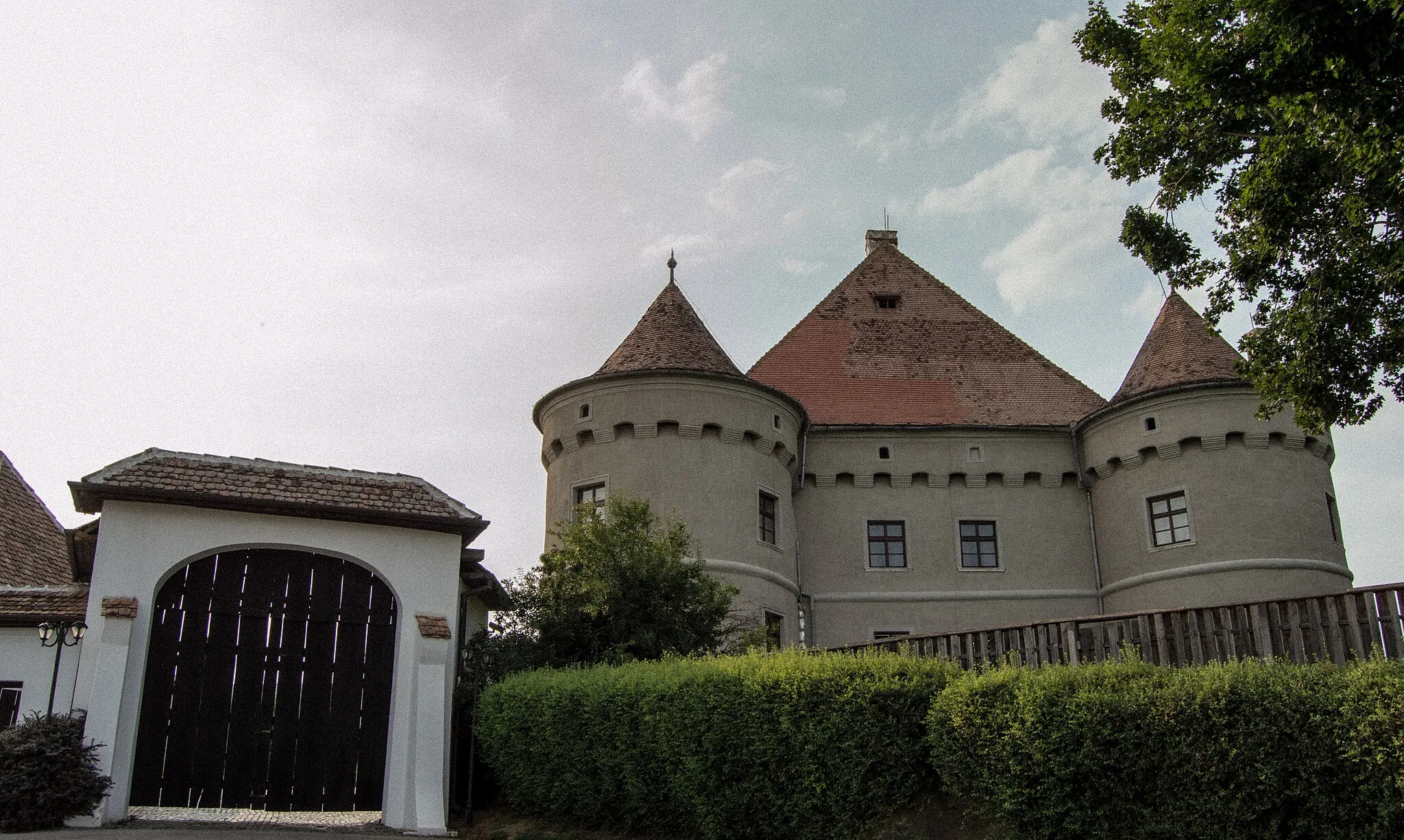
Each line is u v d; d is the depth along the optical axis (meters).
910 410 30.20
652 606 19.31
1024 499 29.14
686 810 13.29
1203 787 9.34
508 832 15.62
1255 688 9.32
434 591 17.61
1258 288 16.81
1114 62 17.69
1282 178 14.00
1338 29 13.00
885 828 11.38
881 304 34.19
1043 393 31.16
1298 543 25.47
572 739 15.03
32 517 26.48
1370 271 14.91
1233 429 26.20
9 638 17.00
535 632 19.42
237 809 15.99
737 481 25.66
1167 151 16.88
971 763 10.77
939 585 28.31
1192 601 25.70
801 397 30.39
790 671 12.14
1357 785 8.69
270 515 16.86
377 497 17.66
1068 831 9.99
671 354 26.62
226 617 16.53
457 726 17.86
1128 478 27.75
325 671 16.83
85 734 14.76
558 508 26.28
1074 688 10.34
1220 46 14.77
